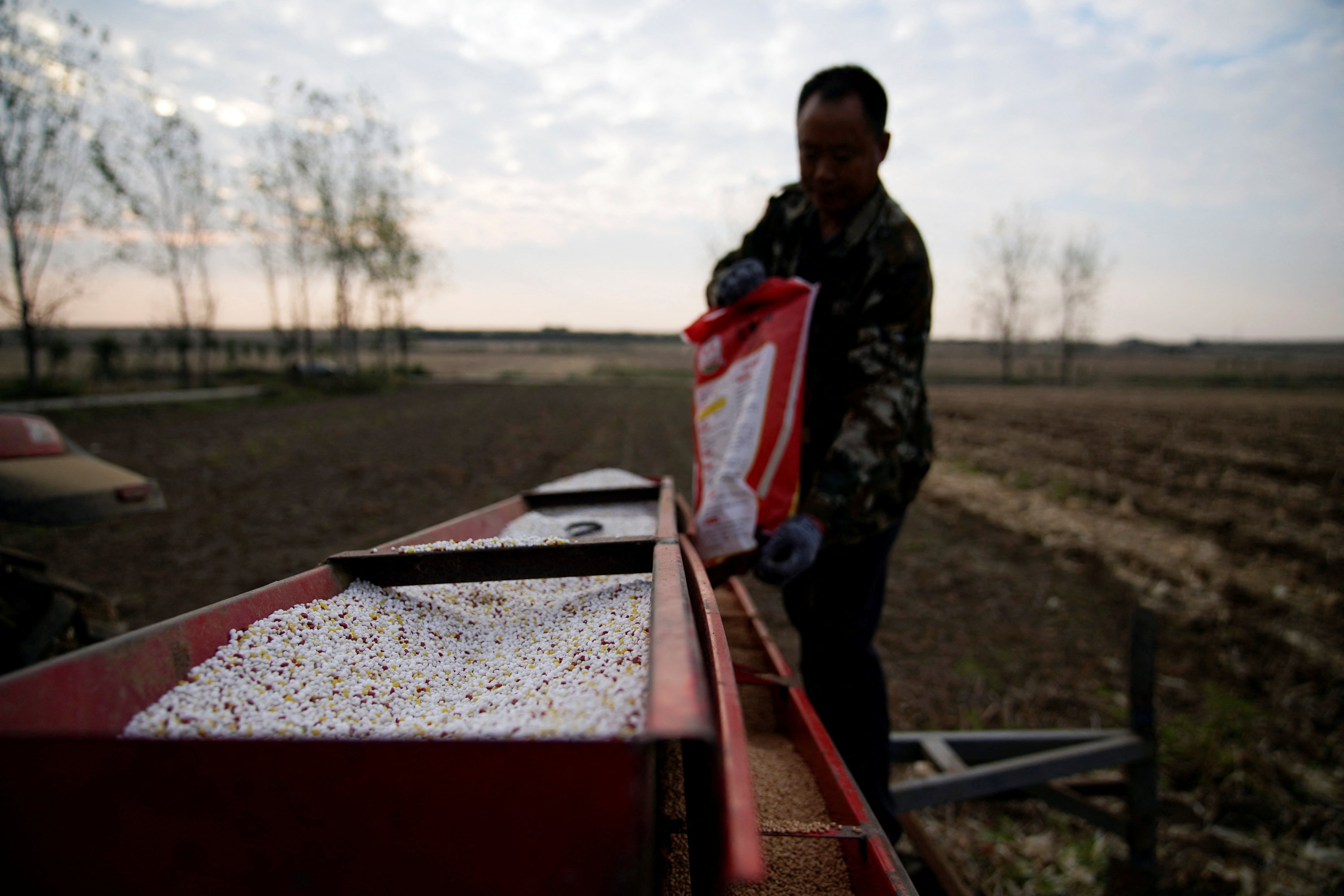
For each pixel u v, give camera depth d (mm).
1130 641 3279
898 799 2850
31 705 839
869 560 2367
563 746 730
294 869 779
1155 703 4855
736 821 628
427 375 56562
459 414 26922
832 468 2078
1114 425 23234
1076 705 4797
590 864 732
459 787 748
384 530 9078
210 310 35062
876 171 2242
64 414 22359
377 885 769
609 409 30047
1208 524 9828
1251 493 12102
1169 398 38719
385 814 761
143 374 40188
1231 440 19219
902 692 4906
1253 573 7629
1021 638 5918
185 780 785
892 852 1340
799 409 2266
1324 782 4023
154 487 4160
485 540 1830
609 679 1033
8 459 3777
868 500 2086
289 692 1119
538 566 1600
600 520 2781
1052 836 3682
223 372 43906
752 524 2193
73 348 32500
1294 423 23828
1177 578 7449
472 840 750
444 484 12383
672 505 2467
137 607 6109
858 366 2207
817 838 1465
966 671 5266
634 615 1353
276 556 7863
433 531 2039
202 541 8547
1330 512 10672
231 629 1228
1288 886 3260
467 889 755
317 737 788
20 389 25078
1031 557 8398
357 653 1319
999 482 13195
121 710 970
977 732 3688
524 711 999
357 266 36594
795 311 2301
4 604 3184
